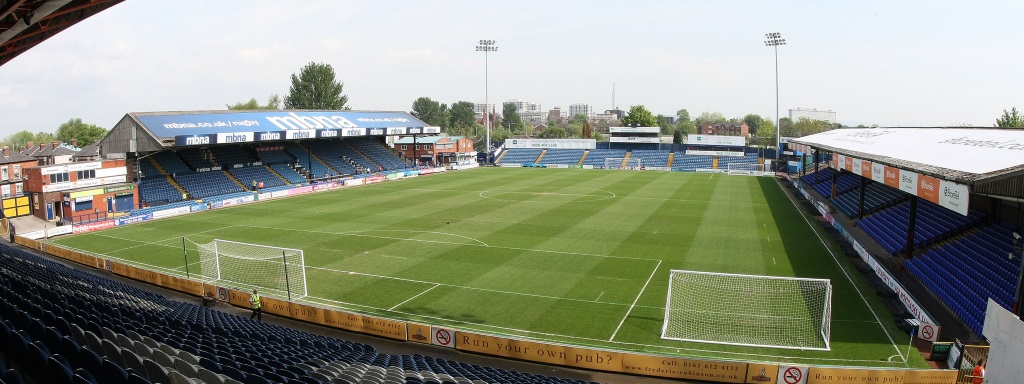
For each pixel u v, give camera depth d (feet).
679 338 76.33
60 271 101.50
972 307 78.95
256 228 153.28
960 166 84.48
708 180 268.00
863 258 114.83
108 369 36.96
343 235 141.38
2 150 242.17
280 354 56.65
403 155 335.88
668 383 65.87
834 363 68.90
